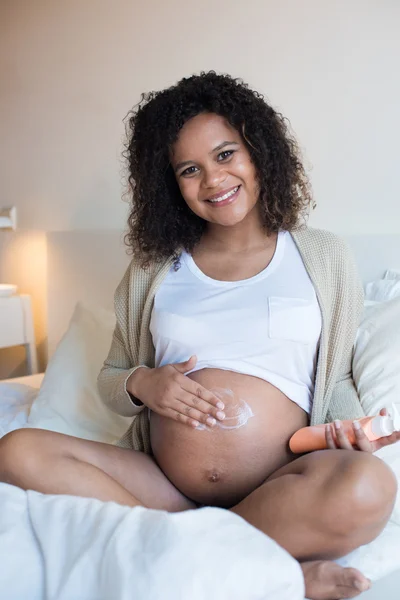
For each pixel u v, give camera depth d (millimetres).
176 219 1344
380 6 1793
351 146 1900
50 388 1846
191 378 1213
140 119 1333
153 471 1225
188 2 2217
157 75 2340
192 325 1235
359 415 1265
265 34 2043
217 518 870
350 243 1885
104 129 2523
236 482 1158
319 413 1244
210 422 1133
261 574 793
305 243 1296
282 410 1188
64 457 1084
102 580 806
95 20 2502
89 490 1052
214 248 1323
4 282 3078
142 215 1363
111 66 2473
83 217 2656
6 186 3025
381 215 1862
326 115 1941
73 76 2611
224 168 1210
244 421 1148
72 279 2586
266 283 1248
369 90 1843
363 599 914
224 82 1261
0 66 2932
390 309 1480
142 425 1347
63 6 2607
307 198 1407
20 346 3000
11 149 2957
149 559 788
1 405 1966
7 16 2855
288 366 1215
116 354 1453
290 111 2018
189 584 767
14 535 900
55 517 903
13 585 852
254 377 1189
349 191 1921
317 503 931
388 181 1836
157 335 1285
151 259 1356
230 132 1222
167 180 1343
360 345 1431
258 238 1304
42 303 2895
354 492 916
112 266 2445
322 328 1252
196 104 1214
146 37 2352
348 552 969
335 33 1891
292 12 1972
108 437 1721
